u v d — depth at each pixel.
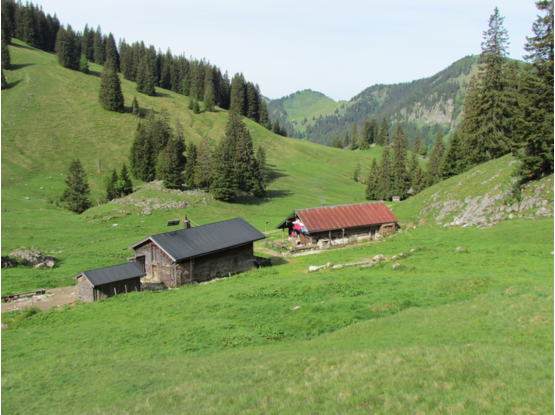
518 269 34.62
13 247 63.84
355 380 16.11
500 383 14.11
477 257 40.41
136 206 96.56
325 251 60.59
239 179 120.12
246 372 19.58
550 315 20.56
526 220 50.75
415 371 16.03
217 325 28.88
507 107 74.38
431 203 71.25
